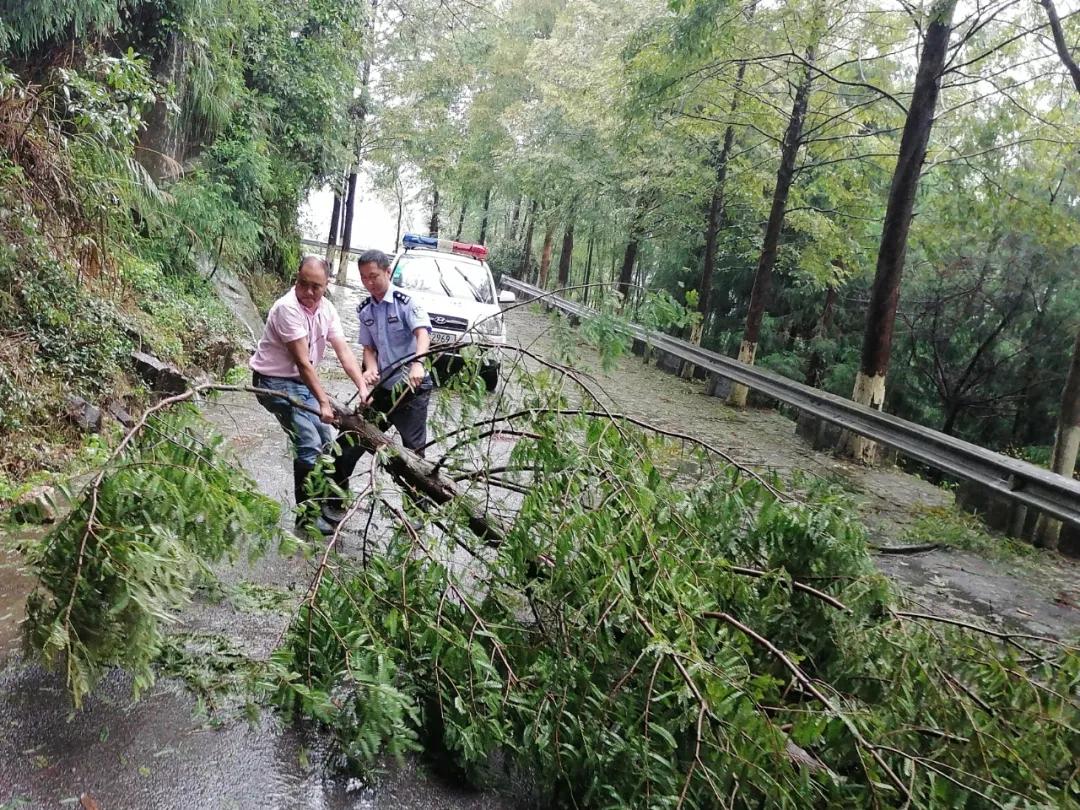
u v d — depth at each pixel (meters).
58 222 5.75
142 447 2.78
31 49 7.18
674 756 2.49
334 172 15.66
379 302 4.90
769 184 16.38
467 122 29.17
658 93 12.41
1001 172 11.59
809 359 20.72
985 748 2.67
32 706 2.63
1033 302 16.22
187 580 2.61
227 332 9.09
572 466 3.09
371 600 2.79
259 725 2.73
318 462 3.30
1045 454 15.70
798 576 3.35
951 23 9.71
